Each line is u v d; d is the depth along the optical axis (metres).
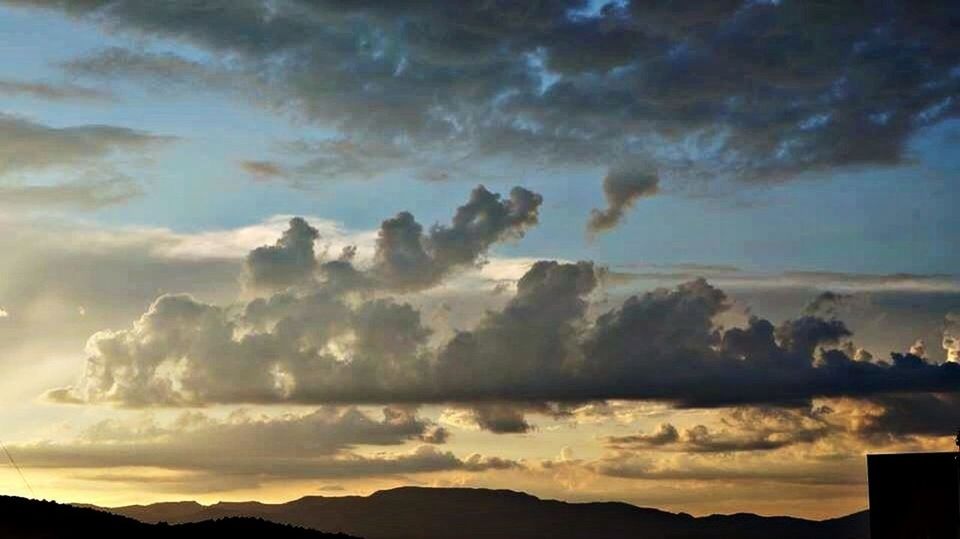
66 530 94.50
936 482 64.56
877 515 65.94
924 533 64.50
